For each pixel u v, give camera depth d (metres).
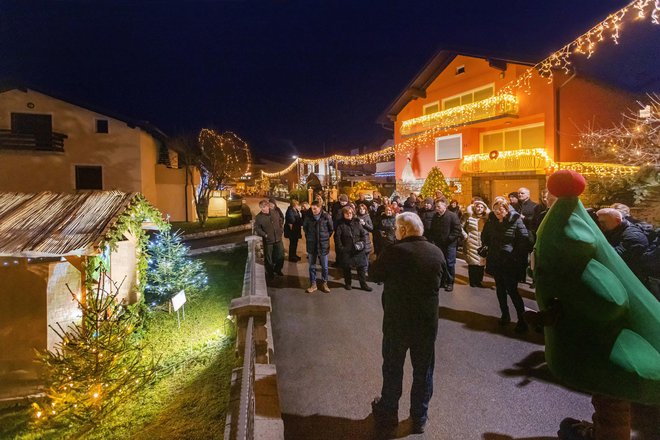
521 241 6.00
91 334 5.01
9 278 5.37
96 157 21.33
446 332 6.21
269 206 9.77
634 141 11.96
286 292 8.64
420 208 9.81
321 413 4.11
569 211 2.72
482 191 21.52
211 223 26.78
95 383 4.80
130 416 4.75
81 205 6.86
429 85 24.62
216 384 5.15
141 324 7.19
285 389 4.60
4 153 20.02
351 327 6.53
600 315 2.52
